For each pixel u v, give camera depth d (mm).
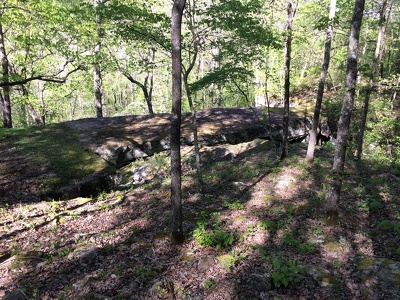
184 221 9180
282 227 8195
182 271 6738
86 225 9461
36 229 9047
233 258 6859
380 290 5434
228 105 40656
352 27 7180
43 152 15133
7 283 6406
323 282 5871
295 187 11094
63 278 6625
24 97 19984
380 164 13477
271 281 6004
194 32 10969
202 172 14336
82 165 14602
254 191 11164
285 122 14016
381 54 17844
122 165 16688
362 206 9000
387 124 19609
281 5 13680
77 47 16828
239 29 10609
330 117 25203
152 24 10914
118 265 7047
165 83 42969
